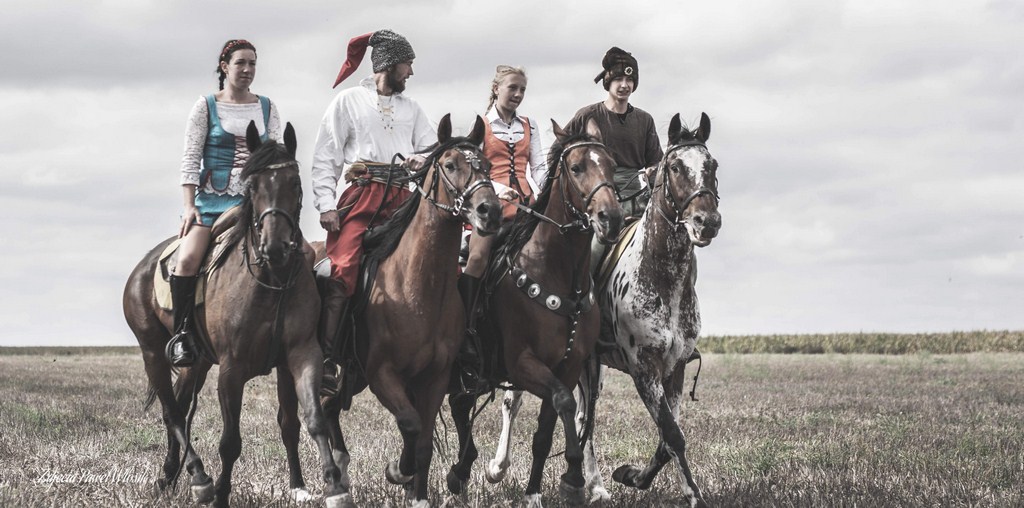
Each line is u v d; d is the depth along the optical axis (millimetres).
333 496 5832
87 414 12805
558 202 6922
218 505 6492
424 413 6695
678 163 6918
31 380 19875
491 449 9883
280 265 6074
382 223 7062
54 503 6816
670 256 7082
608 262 7570
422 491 6551
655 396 7133
